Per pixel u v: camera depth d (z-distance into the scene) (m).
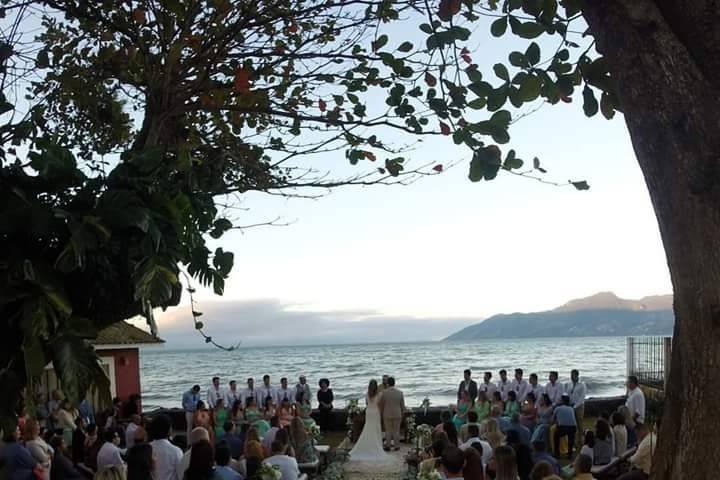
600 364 95.94
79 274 3.49
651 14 2.22
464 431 12.12
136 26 5.15
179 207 4.04
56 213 3.28
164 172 4.11
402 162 5.41
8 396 3.39
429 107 4.49
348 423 17.48
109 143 5.83
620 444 12.09
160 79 5.10
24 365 3.43
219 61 5.28
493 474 8.40
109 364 19.70
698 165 2.16
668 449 2.37
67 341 3.32
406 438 17.89
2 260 3.30
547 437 14.37
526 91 3.65
